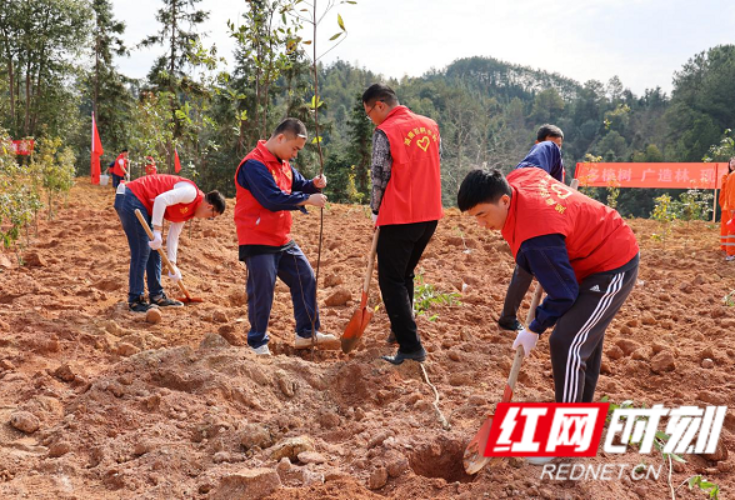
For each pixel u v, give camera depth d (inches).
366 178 1384.1
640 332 191.6
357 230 378.0
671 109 3378.4
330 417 130.0
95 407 130.6
